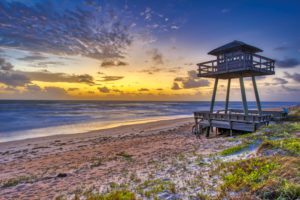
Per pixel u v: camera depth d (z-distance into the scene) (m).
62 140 18.03
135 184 6.30
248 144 9.37
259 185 4.38
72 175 8.38
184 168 7.36
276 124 14.02
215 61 17.02
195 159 8.55
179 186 5.48
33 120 32.78
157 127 25.59
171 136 18.22
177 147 12.75
